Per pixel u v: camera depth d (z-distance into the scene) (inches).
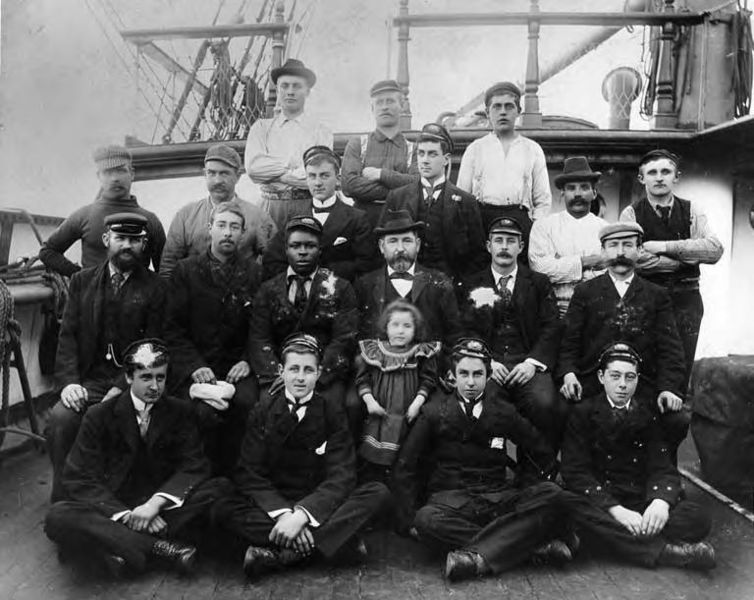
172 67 212.7
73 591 112.7
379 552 127.6
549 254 161.9
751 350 225.3
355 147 172.1
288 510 120.6
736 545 133.0
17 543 129.6
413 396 135.4
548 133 206.1
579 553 127.8
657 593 113.3
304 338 129.2
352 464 127.2
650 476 129.0
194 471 125.9
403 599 111.0
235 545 129.4
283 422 126.6
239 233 144.8
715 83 221.9
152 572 119.4
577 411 132.1
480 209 166.1
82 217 162.4
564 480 130.6
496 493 126.6
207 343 145.9
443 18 200.5
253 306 143.4
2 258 189.0
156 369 125.1
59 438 132.7
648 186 161.5
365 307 144.1
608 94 235.5
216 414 135.7
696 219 160.9
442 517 121.3
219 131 208.2
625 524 122.3
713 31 220.5
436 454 131.0
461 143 207.2
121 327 142.6
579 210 165.5
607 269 147.9
